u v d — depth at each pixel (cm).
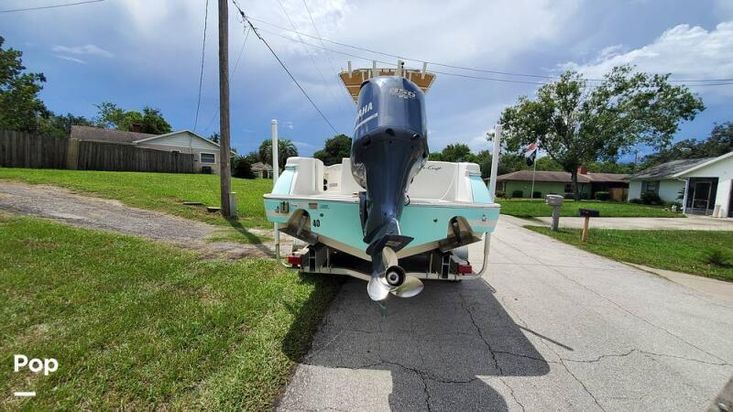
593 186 3966
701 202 1912
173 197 866
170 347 228
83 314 262
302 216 289
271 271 405
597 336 297
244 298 318
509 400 204
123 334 239
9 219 488
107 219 584
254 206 917
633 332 309
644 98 2611
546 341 283
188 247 488
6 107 2442
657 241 857
